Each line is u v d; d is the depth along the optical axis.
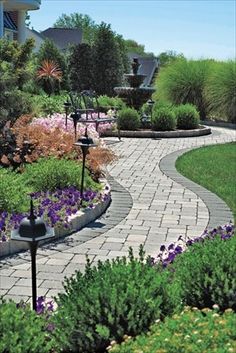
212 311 2.79
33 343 2.58
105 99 18.27
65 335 2.88
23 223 3.09
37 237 3.06
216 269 3.32
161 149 12.52
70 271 4.76
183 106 16.70
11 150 7.77
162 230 6.07
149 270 3.22
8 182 6.18
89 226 6.14
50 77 25.84
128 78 17.03
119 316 2.86
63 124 11.21
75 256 5.15
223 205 7.26
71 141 8.09
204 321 2.61
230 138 15.34
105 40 31.00
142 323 2.86
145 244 5.56
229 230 5.26
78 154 8.00
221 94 18.89
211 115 19.73
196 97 19.73
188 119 16.27
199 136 15.68
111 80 30.97
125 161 10.62
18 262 4.95
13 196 6.02
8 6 24.34
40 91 19.73
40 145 7.88
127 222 6.36
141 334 2.74
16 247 5.18
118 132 14.14
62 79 28.89
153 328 2.66
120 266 3.27
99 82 30.89
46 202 6.27
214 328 2.51
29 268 4.80
